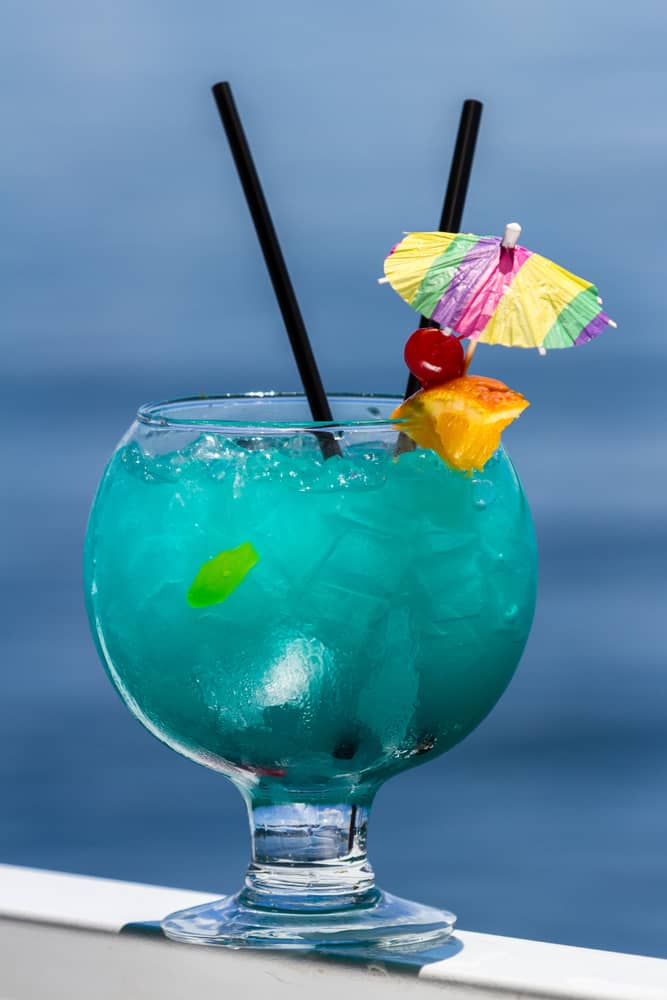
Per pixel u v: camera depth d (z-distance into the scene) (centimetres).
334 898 142
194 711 138
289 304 142
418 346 139
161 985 143
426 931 142
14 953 146
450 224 143
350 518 136
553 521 621
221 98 143
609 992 137
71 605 570
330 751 138
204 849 428
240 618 136
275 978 140
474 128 143
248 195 143
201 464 138
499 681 141
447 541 137
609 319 138
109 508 141
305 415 147
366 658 136
